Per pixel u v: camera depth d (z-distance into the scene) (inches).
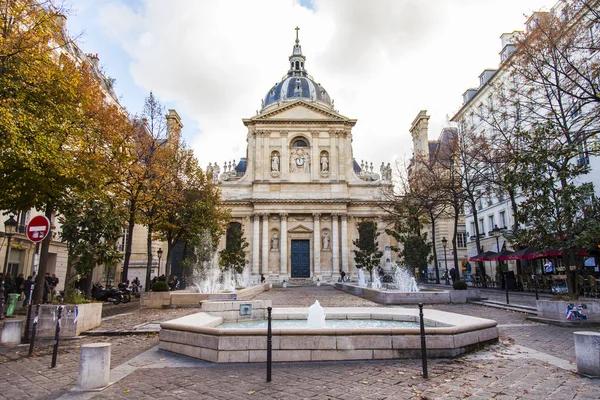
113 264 542.0
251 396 232.5
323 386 248.8
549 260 1067.3
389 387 245.1
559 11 835.4
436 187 1175.6
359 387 245.9
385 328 319.6
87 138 661.9
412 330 319.9
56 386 258.8
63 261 1109.7
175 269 1798.7
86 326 472.7
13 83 447.2
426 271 1878.7
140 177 942.4
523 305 658.8
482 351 339.6
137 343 408.5
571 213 523.5
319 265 1827.0
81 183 560.7
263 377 271.3
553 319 494.9
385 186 1924.2
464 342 330.0
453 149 1197.1
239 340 313.6
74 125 573.0
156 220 1069.8
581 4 726.5
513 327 473.7
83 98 610.2
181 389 247.4
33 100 486.9
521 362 301.3
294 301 856.9
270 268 1830.7
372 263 1549.0
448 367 289.4
